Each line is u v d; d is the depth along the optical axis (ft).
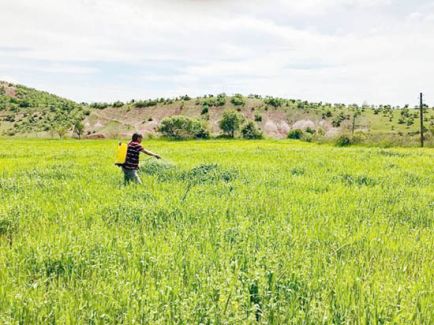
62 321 13.28
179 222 26.35
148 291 15.31
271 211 30.40
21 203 31.17
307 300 14.69
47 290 16.43
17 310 13.83
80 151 122.52
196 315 13.60
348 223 27.43
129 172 43.45
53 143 212.43
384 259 20.45
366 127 580.71
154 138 340.39
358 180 49.93
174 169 54.24
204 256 19.03
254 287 15.79
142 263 18.37
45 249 20.01
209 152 108.78
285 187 43.06
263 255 18.57
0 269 17.78
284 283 16.38
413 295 15.46
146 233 23.54
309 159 79.82
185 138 335.88
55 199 34.12
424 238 24.36
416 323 13.65
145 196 35.17
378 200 35.94
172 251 20.03
